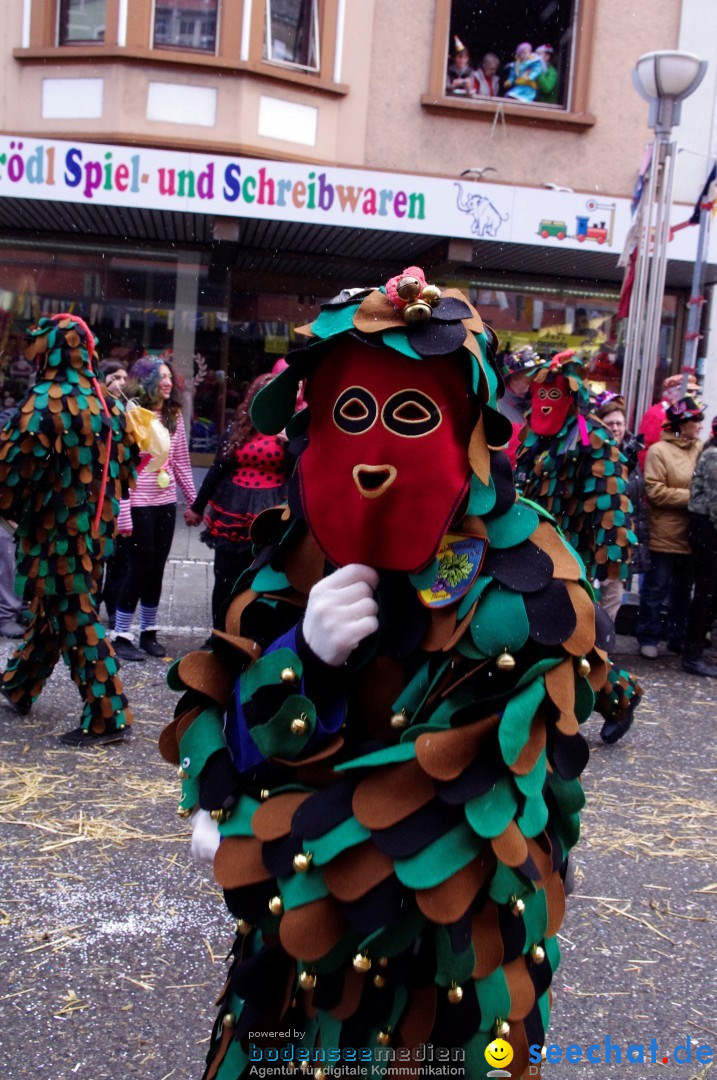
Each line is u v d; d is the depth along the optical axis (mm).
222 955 2918
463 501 1472
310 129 11609
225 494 5387
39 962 2834
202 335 11672
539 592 1448
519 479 5512
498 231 9984
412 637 1475
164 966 2848
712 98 12312
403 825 1382
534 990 1481
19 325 11219
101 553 4535
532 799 1418
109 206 9617
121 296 11422
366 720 1519
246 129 11203
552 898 1548
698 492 6715
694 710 5926
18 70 11250
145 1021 2596
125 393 6168
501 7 12055
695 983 2945
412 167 11992
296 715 1470
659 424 7547
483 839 1385
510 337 12031
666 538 7055
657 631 7230
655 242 7777
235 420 5430
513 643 1413
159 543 6125
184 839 3660
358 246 11047
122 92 11023
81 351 4477
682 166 12359
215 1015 2637
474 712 1396
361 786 1427
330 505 1496
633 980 2943
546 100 12266
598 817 4168
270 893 1483
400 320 1440
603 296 12047
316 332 1487
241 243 11117
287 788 1510
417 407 1452
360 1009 1438
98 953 2896
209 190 9531
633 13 12188
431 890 1351
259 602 1607
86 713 4559
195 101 11156
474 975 1399
